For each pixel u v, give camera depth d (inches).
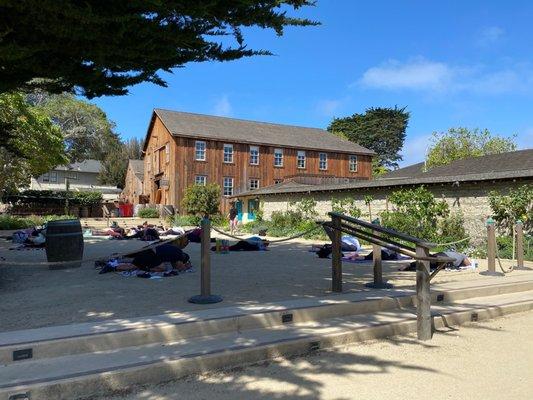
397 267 452.8
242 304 263.9
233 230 1088.2
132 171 2273.6
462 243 633.0
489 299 327.9
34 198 1702.8
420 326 243.0
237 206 1488.7
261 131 1788.9
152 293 297.6
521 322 286.5
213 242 700.7
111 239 796.0
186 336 215.6
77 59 228.1
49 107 1972.2
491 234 414.6
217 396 165.3
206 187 1438.2
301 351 214.2
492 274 404.8
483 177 632.4
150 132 1846.7
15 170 1229.7
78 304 263.7
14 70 229.3
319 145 1807.3
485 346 233.3
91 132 2137.1
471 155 1828.2
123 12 195.5
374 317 263.6
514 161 952.9
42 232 631.2
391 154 3100.4
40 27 189.9
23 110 1096.8
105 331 202.5
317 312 256.1
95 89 263.3
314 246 665.6
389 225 713.0
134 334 204.2
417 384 179.9
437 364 203.9
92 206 1849.2
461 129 1898.4
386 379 184.5
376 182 840.3
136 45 208.2
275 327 239.0
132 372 173.5
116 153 2886.3
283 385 176.2
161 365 179.5
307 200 1027.9
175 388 172.2
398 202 735.1
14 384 159.9
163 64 242.5
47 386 159.6
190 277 367.9
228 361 194.4
